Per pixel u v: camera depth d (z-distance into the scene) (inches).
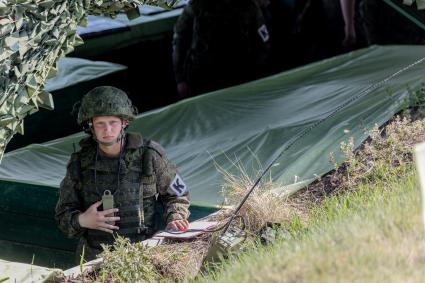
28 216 825.5
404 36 1301.7
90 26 1315.2
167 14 1380.4
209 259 595.8
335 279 450.6
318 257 475.8
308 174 754.2
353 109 886.4
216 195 800.3
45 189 816.3
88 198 678.5
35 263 831.7
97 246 676.7
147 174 675.4
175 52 1206.3
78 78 1149.7
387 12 1299.2
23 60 553.0
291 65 1434.5
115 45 1322.6
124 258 594.9
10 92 551.5
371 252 472.1
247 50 1192.2
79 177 677.3
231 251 593.9
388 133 759.7
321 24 1422.2
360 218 537.0
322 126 875.4
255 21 1189.1
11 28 540.7
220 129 973.8
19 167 911.0
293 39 1428.4
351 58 1140.5
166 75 1381.6
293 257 486.3
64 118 1136.8
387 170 695.1
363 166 714.8
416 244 480.4
